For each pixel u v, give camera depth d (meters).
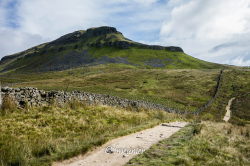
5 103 16.52
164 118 27.89
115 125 17.91
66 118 17.25
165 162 8.49
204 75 116.56
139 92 83.69
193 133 15.52
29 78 128.00
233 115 54.62
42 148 9.84
